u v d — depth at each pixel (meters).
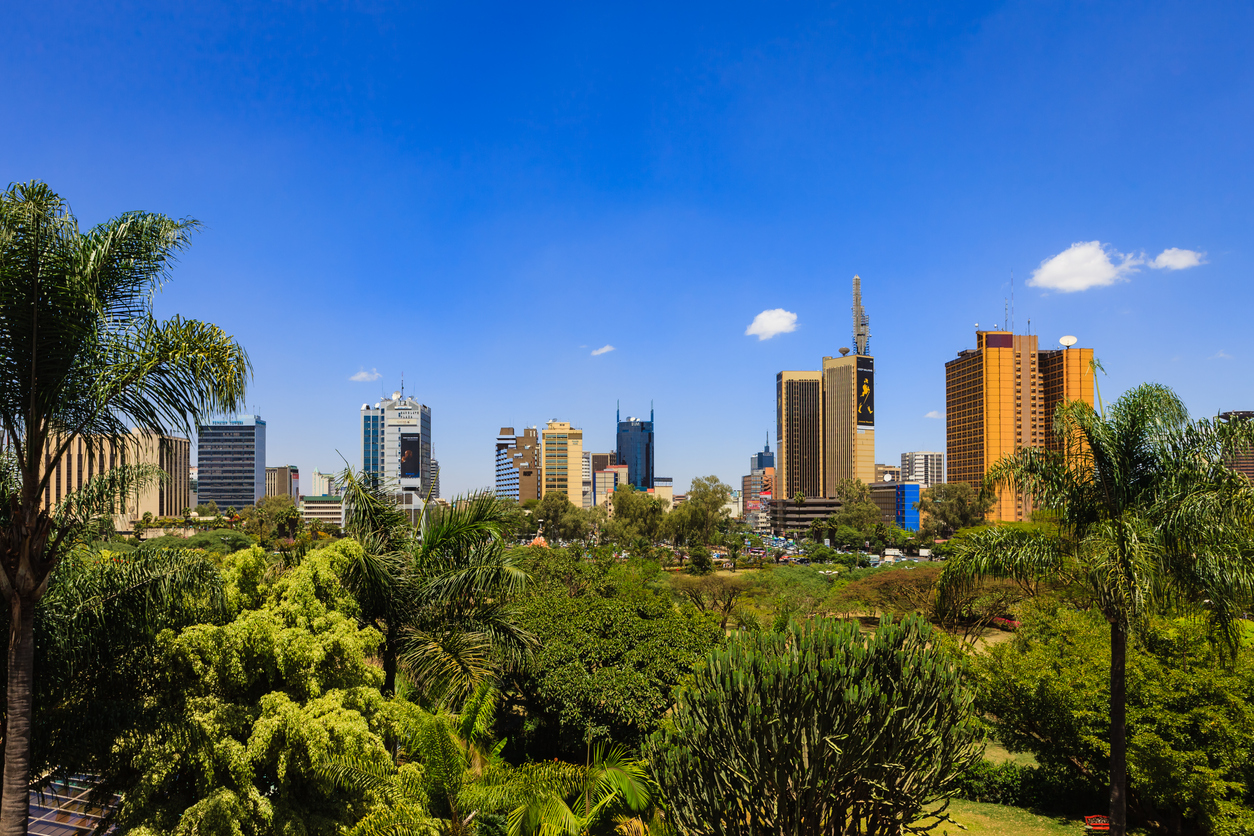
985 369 151.12
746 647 11.72
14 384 8.34
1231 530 11.84
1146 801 16.48
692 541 116.75
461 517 16.17
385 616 14.73
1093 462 13.75
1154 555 12.12
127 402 8.96
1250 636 17.98
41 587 8.41
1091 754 16.95
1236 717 14.69
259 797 10.13
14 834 8.07
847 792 10.50
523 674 17.55
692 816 11.03
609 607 19.56
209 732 10.17
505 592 15.86
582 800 12.81
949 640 21.05
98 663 10.74
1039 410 150.62
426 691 14.41
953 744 11.21
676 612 20.41
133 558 10.60
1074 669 17.53
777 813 10.26
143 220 8.99
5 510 9.69
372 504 15.87
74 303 8.29
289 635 10.92
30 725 8.34
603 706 15.74
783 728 10.23
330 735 10.11
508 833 10.98
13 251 7.88
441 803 11.00
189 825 9.76
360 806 11.06
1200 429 12.74
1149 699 15.53
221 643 10.59
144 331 8.88
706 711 11.12
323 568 12.77
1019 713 18.30
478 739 12.94
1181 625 17.25
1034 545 13.83
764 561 104.00
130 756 10.39
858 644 11.23
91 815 13.51
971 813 17.48
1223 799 14.27
